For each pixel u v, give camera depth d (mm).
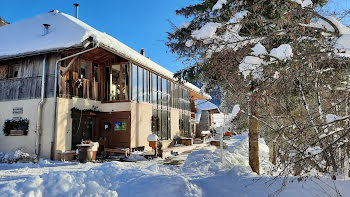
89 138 14016
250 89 5285
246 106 6723
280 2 4441
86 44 11461
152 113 16938
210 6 6648
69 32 12586
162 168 7906
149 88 17016
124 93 15336
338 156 4434
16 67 13141
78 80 12992
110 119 14414
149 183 5562
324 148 4113
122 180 5910
